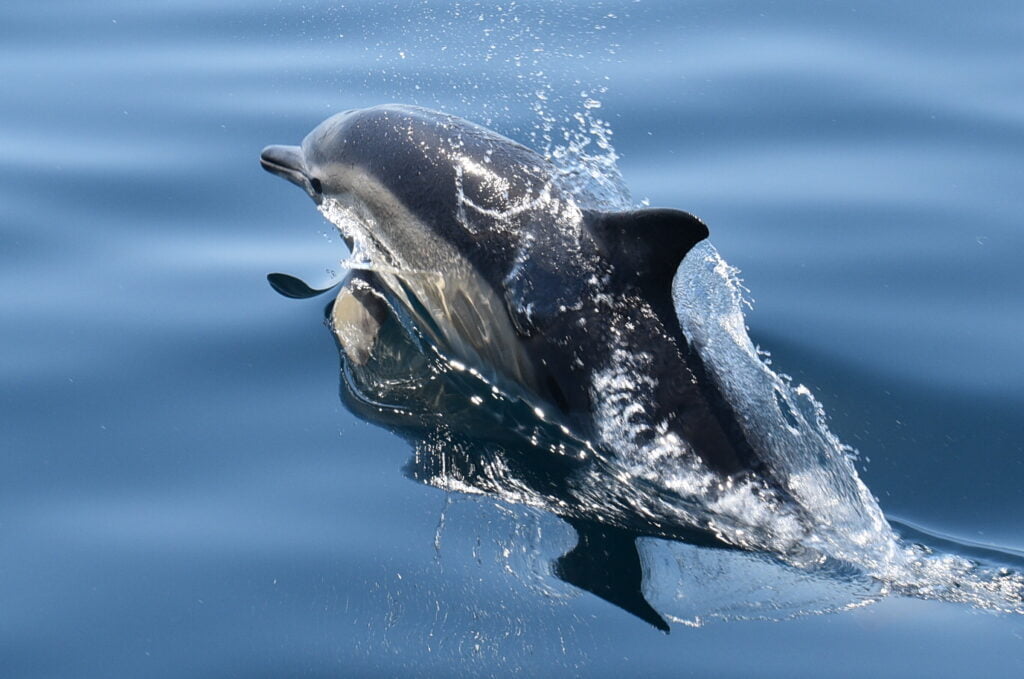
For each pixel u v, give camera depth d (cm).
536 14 4750
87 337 3066
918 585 2236
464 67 4325
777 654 2077
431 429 2738
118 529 2438
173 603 2244
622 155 3800
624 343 2573
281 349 3028
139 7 4881
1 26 4719
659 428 2525
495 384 2878
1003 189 3647
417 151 2981
